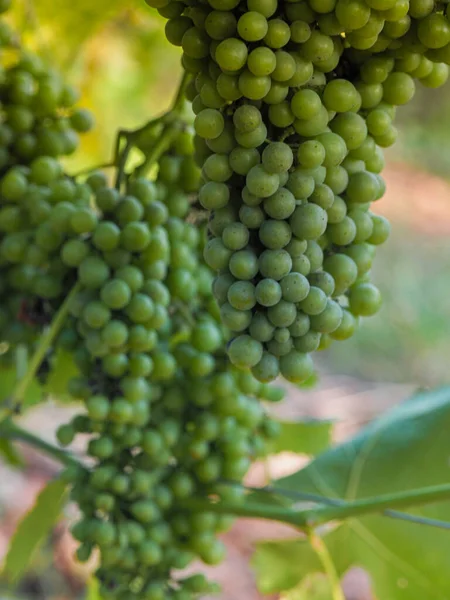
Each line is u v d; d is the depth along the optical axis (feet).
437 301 7.65
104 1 2.60
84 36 2.73
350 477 2.33
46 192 2.08
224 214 1.75
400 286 7.77
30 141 2.16
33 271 2.15
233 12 1.68
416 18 1.70
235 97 1.69
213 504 2.13
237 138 1.71
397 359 6.91
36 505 2.20
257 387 2.12
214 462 2.13
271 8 1.65
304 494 2.21
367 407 5.97
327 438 2.46
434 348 7.14
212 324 2.09
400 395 6.29
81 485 2.09
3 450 2.53
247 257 1.72
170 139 2.07
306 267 1.73
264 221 1.72
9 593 4.14
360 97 1.76
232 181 1.76
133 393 2.01
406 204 9.29
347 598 4.38
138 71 3.64
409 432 2.34
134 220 1.98
